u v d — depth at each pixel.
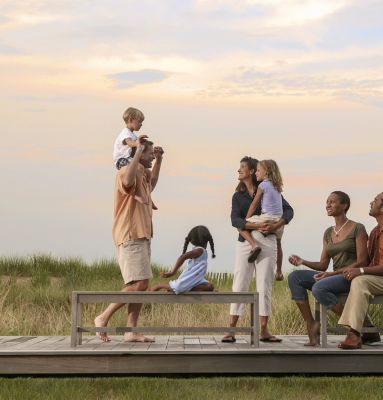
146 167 7.71
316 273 7.49
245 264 7.93
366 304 7.09
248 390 8.39
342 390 8.06
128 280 7.55
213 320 12.54
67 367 6.89
